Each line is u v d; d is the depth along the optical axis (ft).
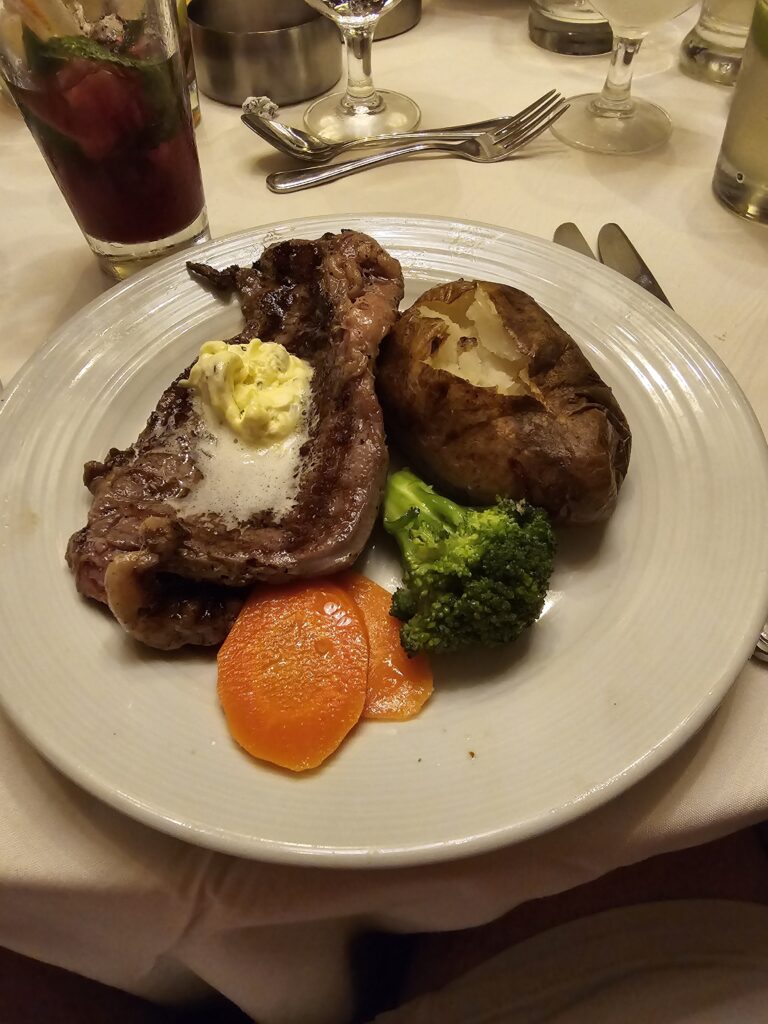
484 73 1.66
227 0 1.56
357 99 1.57
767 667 0.77
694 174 1.37
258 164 1.46
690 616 0.78
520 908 1.11
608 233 1.24
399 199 1.36
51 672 0.77
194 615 0.81
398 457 1.01
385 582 0.91
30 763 0.74
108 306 1.10
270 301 1.09
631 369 0.99
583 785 0.67
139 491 0.91
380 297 1.03
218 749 0.73
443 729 0.74
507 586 0.77
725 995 0.91
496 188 1.37
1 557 0.87
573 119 1.50
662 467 0.92
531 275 1.11
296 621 0.81
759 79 1.15
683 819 0.70
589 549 0.88
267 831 0.66
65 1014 1.13
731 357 1.07
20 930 0.73
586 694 0.74
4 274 1.26
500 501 0.87
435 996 1.00
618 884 1.10
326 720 0.73
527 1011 0.96
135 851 0.69
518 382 0.91
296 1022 0.93
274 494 0.91
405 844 0.64
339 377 0.96
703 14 1.58
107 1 1.02
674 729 0.69
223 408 0.95
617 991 0.94
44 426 0.99
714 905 1.01
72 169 1.09
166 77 1.05
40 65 0.97
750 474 0.87
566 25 1.67
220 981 0.81
